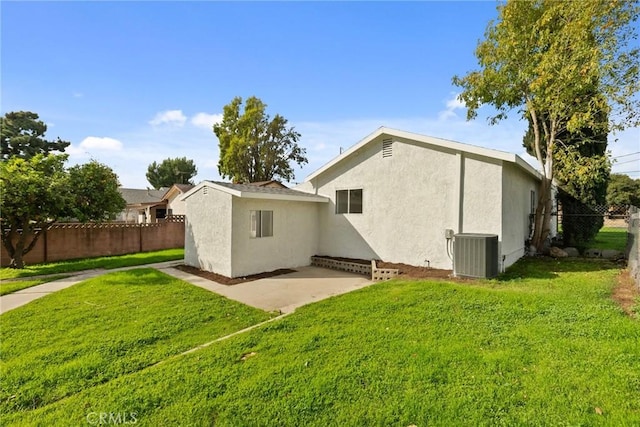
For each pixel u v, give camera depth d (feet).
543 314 15.20
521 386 9.43
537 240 34.42
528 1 29.07
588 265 27.68
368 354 11.82
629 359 10.64
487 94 33.14
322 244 36.78
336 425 8.20
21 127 91.04
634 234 21.79
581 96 28.37
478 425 7.95
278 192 32.01
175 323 16.26
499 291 19.21
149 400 9.50
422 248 28.84
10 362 12.14
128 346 13.52
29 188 29.94
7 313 17.99
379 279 27.22
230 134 106.11
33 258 37.14
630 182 88.28
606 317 14.39
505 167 25.76
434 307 16.87
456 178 26.89
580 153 33.58
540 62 28.25
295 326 15.14
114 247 44.98
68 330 15.40
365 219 33.01
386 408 8.75
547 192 33.65
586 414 8.13
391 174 30.99
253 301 20.44
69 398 9.86
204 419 8.60
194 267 32.53
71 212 34.04
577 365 10.42
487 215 25.45
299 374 10.61
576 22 25.91
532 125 37.35
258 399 9.38
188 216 33.81
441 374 10.25
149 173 163.94
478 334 13.23
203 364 11.60
